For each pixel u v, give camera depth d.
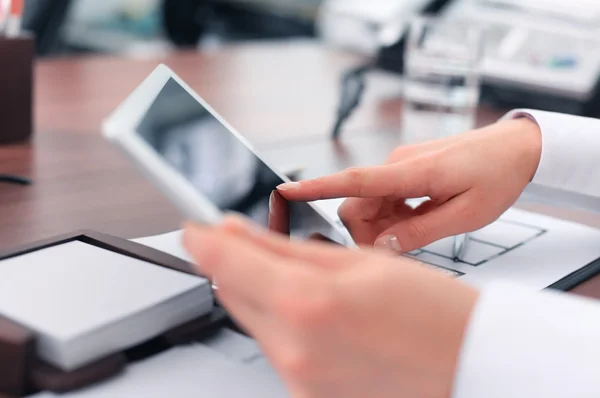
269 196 0.41
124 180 0.67
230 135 0.38
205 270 0.27
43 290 0.35
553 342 0.27
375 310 0.26
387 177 0.47
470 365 0.26
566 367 0.26
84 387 0.31
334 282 0.26
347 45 1.44
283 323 0.25
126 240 0.44
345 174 0.45
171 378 0.33
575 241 0.54
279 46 1.70
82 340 0.31
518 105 1.11
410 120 0.99
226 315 0.37
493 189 0.50
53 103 1.02
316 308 0.25
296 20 2.09
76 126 0.89
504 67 1.09
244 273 0.26
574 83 1.03
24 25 1.46
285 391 0.32
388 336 0.26
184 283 0.36
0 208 0.57
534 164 0.54
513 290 0.29
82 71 1.31
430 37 1.01
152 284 0.36
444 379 0.27
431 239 0.48
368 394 0.26
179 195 0.27
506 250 0.51
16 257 0.40
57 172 0.69
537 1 1.18
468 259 0.49
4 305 0.33
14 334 0.31
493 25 1.16
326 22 1.49
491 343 0.27
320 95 1.15
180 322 0.36
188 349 0.36
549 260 0.49
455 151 0.50
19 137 0.79
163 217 0.55
